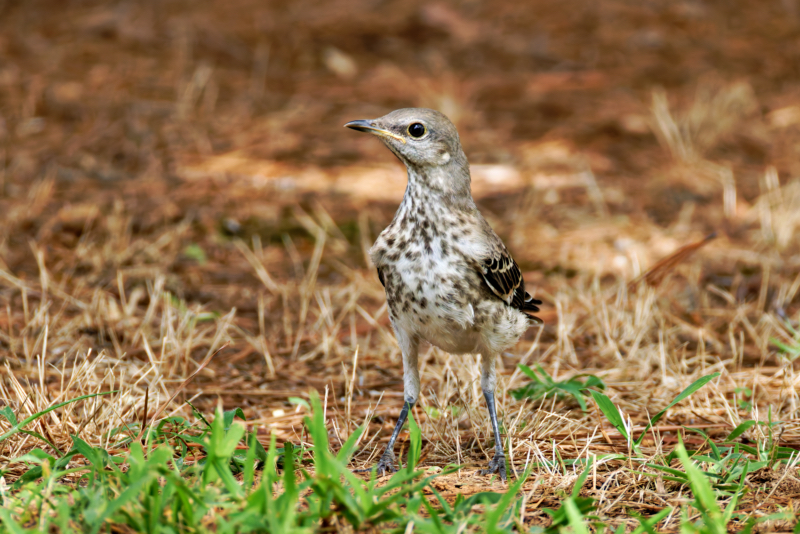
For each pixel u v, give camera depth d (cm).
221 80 2038
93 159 1617
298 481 675
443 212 754
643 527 572
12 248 1275
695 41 2355
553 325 1134
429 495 679
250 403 915
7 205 1409
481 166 1705
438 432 816
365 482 708
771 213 1467
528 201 1552
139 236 1355
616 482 687
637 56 2264
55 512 575
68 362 958
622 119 1909
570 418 868
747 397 924
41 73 1956
